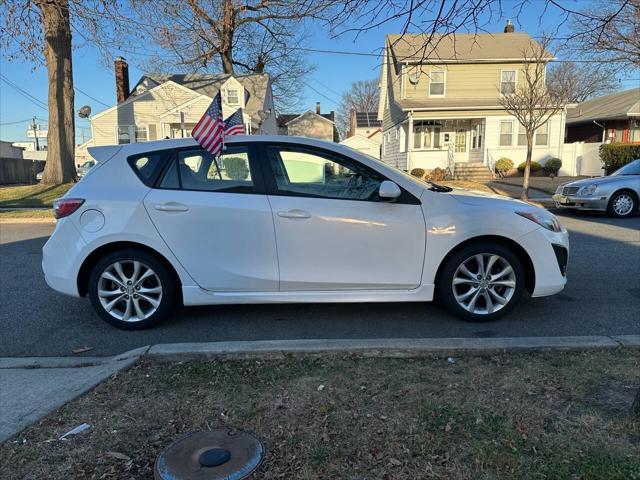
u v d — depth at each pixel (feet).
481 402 9.16
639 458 7.42
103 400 9.62
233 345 11.58
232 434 8.35
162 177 14.07
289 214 13.60
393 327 14.26
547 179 72.23
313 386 9.93
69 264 14.11
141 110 93.91
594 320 14.62
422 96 80.64
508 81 79.46
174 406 9.31
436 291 14.60
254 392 9.75
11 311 16.44
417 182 14.37
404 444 7.94
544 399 9.21
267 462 7.59
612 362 10.71
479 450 7.72
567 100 57.88
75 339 13.87
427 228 13.73
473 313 14.32
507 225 13.83
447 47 81.35
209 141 13.52
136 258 14.05
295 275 13.82
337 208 13.64
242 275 13.84
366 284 13.89
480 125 79.41
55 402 9.57
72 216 14.02
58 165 59.52
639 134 87.66
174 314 15.76
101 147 14.66
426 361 11.02
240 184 13.88
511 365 10.67
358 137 144.25
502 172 75.51
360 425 8.50
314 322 14.80
